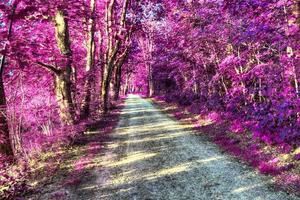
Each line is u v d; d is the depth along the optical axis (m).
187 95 33.59
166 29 31.56
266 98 16.06
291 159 10.84
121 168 11.70
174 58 29.52
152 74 62.84
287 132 11.97
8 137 10.70
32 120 14.22
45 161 12.39
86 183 10.17
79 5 12.31
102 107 27.98
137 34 39.72
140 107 38.31
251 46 15.90
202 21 20.84
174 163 12.01
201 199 8.46
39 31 15.23
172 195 8.86
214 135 16.91
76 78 23.44
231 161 11.86
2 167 9.81
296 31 10.78
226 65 17.14
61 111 17.17
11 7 9.33
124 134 18.88
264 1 12.01
